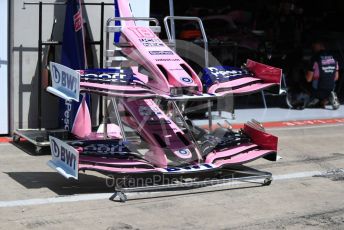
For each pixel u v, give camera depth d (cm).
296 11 2222
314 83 1720
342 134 1406
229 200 866
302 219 796
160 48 909
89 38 1238
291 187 949
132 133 1052
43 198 831
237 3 2316
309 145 1273
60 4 1170
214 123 1366
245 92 919
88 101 1156
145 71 907
